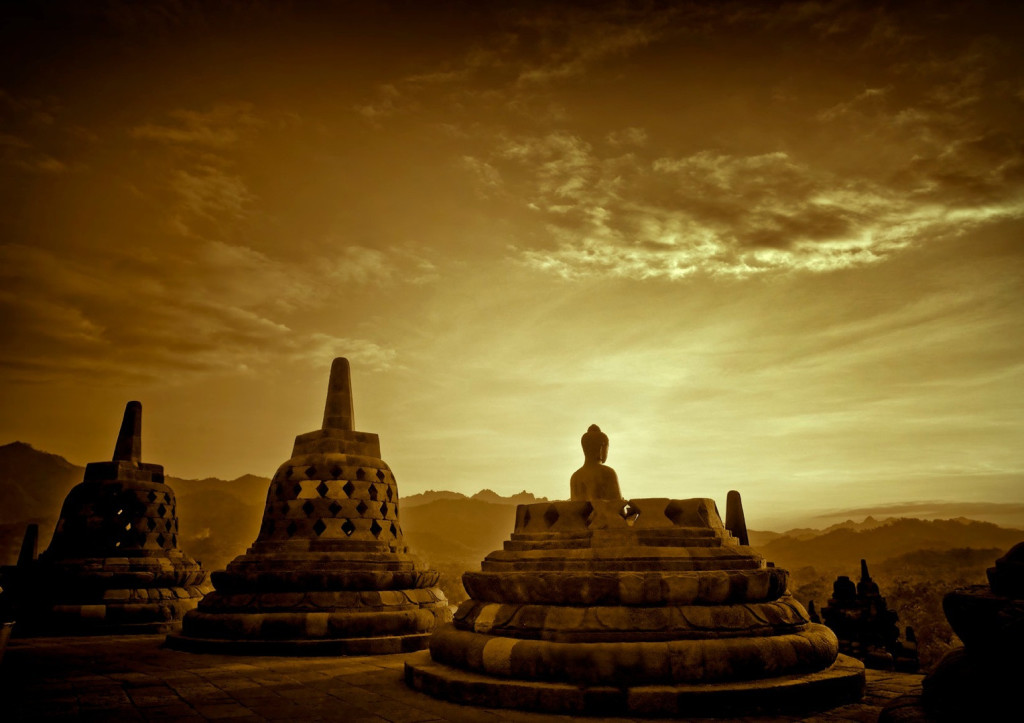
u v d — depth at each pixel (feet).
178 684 43.16
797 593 117.39
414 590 64.44
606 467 46.60
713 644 35.12
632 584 36.60
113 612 74.79
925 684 26.94
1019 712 21.99
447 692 37.55
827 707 34.78
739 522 61.57
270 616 57.67
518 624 38.14
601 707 33.32
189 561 85.51
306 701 37.81
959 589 26.78
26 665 51.49
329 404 72.33
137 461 87.04
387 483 69.56
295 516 64.80
